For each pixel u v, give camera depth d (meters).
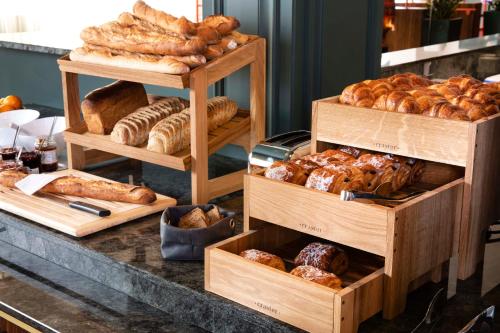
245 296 1.24
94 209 1.65
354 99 1.47
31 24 5.06
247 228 1.39
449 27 4.96
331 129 1.49
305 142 1.68
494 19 5.28
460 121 1.29
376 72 2.18
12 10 5.09
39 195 1.79
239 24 1.82
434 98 1.40
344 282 1.32
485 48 3.70
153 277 1.38
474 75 3.64
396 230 1.17
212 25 1.79
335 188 1.28
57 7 4.91
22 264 1.62
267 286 1.20
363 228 1.21
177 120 1.81
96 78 2.72
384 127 1.40
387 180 1.36
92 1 4.66
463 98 1.41
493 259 1.44
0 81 3.15
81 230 1.56
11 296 1.45
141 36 1.75
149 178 2.03
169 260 1.46
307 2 1.93
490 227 1.54
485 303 1.27
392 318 1.22
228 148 2.21
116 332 1.30
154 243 1.55
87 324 1.33
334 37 2.01
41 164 2.00
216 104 1.88
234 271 1.25
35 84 2.99
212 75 1.71
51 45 2.80
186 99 2.28
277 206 1.33
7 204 1.71
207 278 1.30
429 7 4.98
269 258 1.26
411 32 4.95
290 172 1.34
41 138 2.02
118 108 2.01
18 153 1.97
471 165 1.29
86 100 1.96
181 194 1.89
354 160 1.43
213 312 1.29
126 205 1.72
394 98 1.40
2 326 1.47
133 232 1.61
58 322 1.34
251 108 1.92
